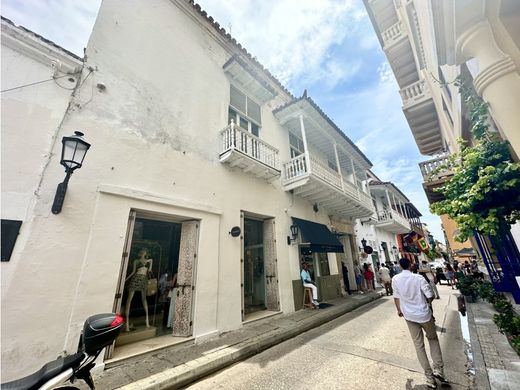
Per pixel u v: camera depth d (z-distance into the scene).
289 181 9.17
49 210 3.82
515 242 5.51
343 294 11.30
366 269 13.31
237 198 7.28
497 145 3.37
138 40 5.98
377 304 9.55
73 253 3.91
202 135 6.83
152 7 6.59
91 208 4.27
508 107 2.57
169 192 5.57
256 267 8.46
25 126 3.85
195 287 5.50
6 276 3.28
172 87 6.44
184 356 4.35
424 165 8.67
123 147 5.01
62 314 3.61
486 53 2.77
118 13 5.74
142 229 6.02
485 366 3.67
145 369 3.82
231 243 6.68
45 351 3.36
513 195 3.24
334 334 5.84
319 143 12.23
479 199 3.30
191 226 6.05
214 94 7.65
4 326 3.14
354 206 11.94
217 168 6.95
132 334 4.97
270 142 9.52
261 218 8.55
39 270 3.54
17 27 3.97
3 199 3.46
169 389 3.46
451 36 3.10
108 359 3.95
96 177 4.46
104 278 4.15
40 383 2.02
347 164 14.54
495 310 7.19
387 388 3.26
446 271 16.14
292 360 4.37
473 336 5.09
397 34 10.32
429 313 3.52
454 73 5.15
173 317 5.81
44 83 4.21
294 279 8.52
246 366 4.23
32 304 3.39
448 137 8.97
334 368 3.94
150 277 5.96
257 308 7.97
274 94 9.35
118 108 5.14
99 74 4.99
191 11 7.65
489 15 2.66
